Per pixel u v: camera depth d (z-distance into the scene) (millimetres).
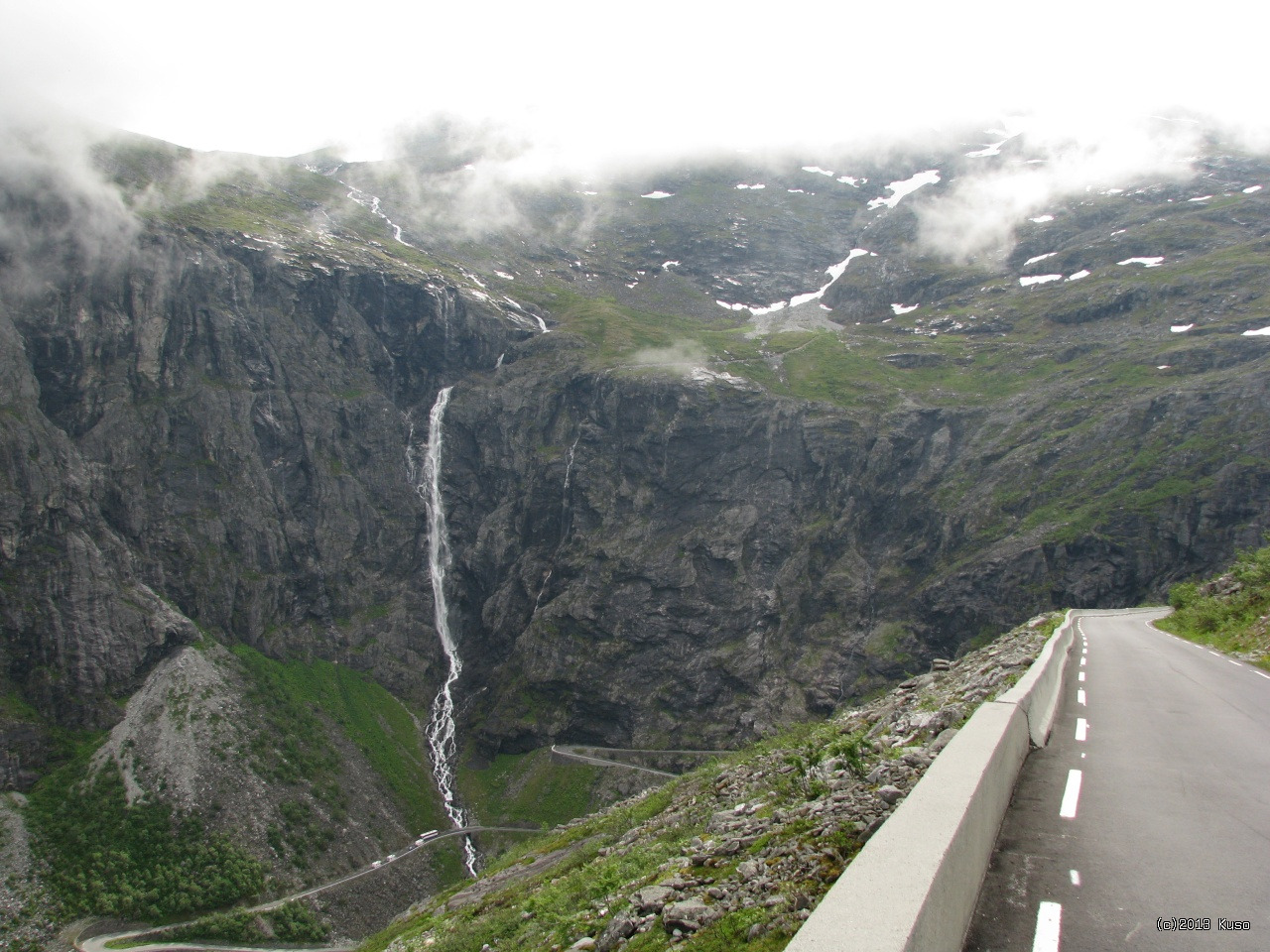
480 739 137500
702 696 134625
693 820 21156
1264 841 10352
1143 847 10047
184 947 85750
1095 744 16562
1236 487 115188
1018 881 8914
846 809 12000
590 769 126000
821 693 131875
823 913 5832
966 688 22594
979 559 131750
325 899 97688
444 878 107875
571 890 19594
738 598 143125
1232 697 23812
